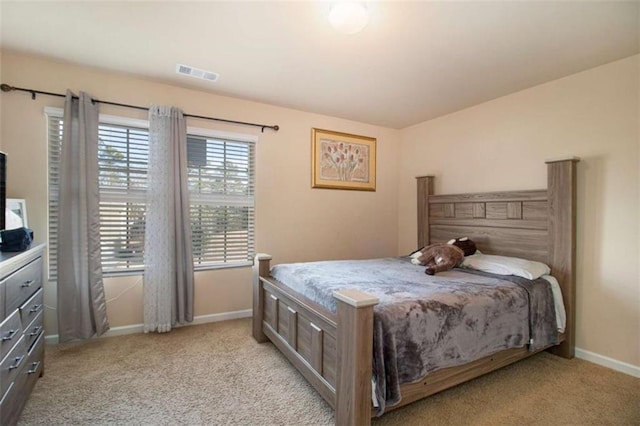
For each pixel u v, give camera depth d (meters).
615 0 1.73
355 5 1.73
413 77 2.80
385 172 4.46
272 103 3.53
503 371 2.37
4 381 1.43
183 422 1.73
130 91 2.90
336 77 2.83
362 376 1.51
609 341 2.46
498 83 2.89
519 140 3.07
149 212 2.92
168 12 1.92
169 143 2.99
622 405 1.95
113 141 2.88
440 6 1.80
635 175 2.34
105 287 2.84
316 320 1.92
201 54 2.45
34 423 1.70
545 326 2.39
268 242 3.62
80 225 2.63
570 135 2.69
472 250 3.09
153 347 2.66
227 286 3.40
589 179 2.57
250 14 1.92
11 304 1.55
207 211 3.33
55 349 2.56
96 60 2.57
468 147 3.58
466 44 2.22
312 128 3.86
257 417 1.79
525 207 2.92
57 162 2.67
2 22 2.04
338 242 4.08
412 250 4.34
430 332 1.78
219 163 3.39
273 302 2.59
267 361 2.45
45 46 2.36
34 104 2.56
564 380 2.24
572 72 2.64
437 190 3.96
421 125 4.21
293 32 2.12
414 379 1.69
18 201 2.41
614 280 2.44
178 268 3.03
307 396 1.99
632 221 2.35
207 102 3.25
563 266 2.61
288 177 3.73
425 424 1.75
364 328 1.52
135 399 1.93
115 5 1.86
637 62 2.33
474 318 1.97
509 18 1.91
